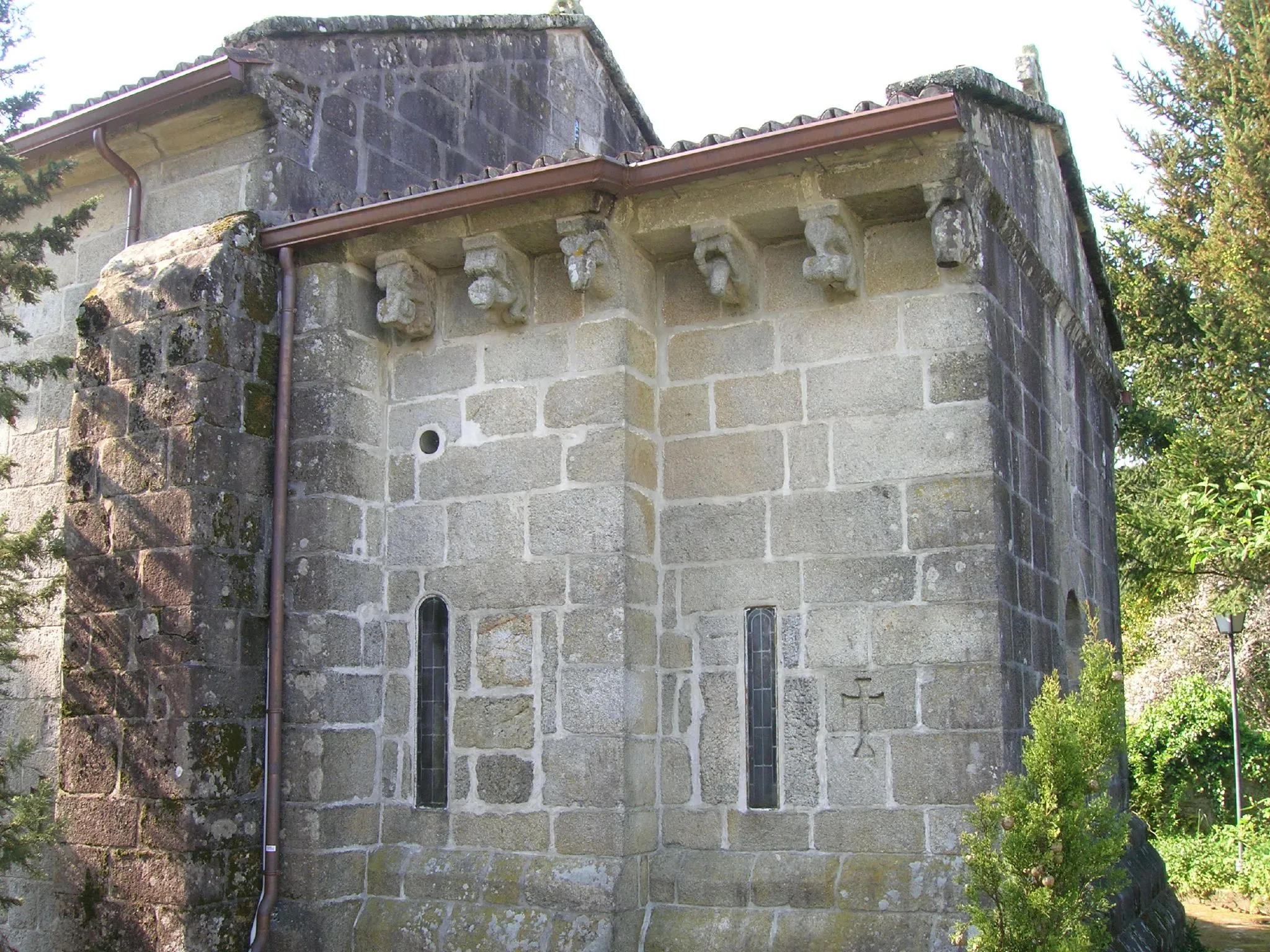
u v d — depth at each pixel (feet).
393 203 24.23
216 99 27.84
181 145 29.14
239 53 27.12
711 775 22.93
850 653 22.21
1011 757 21.17
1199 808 52.95
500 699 23.75
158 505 24.16
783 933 21.36
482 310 25.07
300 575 24.62
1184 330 62.59
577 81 40.19
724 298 23.65
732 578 23.39
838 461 22.88
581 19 39.91
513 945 22.09
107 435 25.17
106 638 24.45
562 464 23.91
